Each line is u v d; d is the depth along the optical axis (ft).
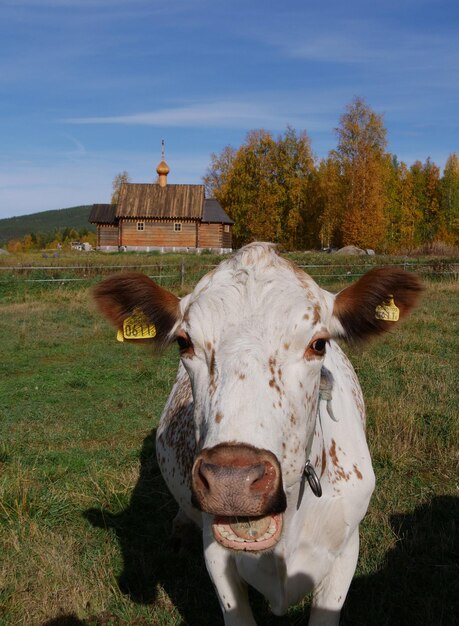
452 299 53.67
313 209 215.10
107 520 16.85
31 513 16.83
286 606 10.18
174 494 13.78
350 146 197.26
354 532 11.00
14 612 13.17
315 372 8.41
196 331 8.35
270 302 8.30
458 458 19.65
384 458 19.60
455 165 273.33
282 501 7.16
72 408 26.55
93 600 13.57
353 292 10.00
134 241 192.95
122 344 39.19
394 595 13.51
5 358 35.86
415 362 30.94
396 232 235.40
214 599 13.75
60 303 55.42
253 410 7.50
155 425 24.25
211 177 263.29
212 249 190.49
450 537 15.43
